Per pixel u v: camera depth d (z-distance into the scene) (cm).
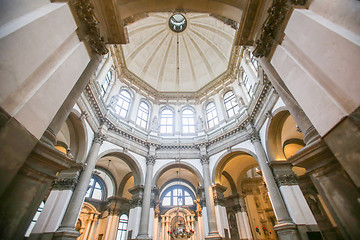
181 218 1742
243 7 508
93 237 1535
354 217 288
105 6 452
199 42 2045
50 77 317
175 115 1867
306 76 369
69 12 380
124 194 1770
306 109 369
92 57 480
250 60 1429
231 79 1770
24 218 289
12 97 245
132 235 1170
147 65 2017
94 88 1146
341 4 304
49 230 824
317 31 341
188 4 573
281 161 1045
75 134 1072
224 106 1733
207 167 1447
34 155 305
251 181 1925
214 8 584
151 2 548
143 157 1491
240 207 1563
